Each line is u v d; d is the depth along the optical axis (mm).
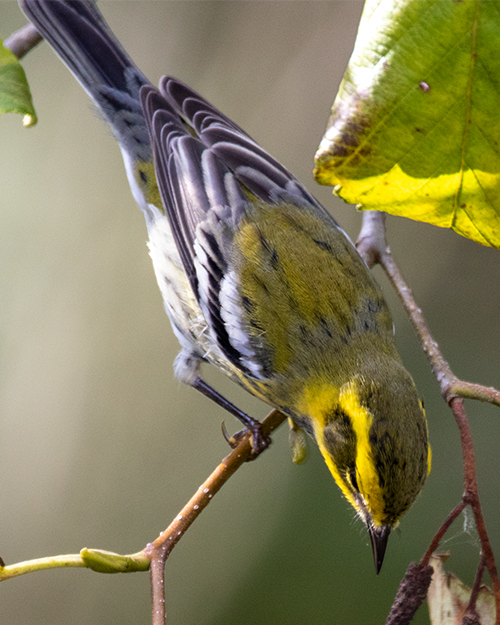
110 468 12969
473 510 5355
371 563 10969
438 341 11820
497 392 5711
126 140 9297
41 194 13898
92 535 12719
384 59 4945
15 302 13742
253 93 12586
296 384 7715
